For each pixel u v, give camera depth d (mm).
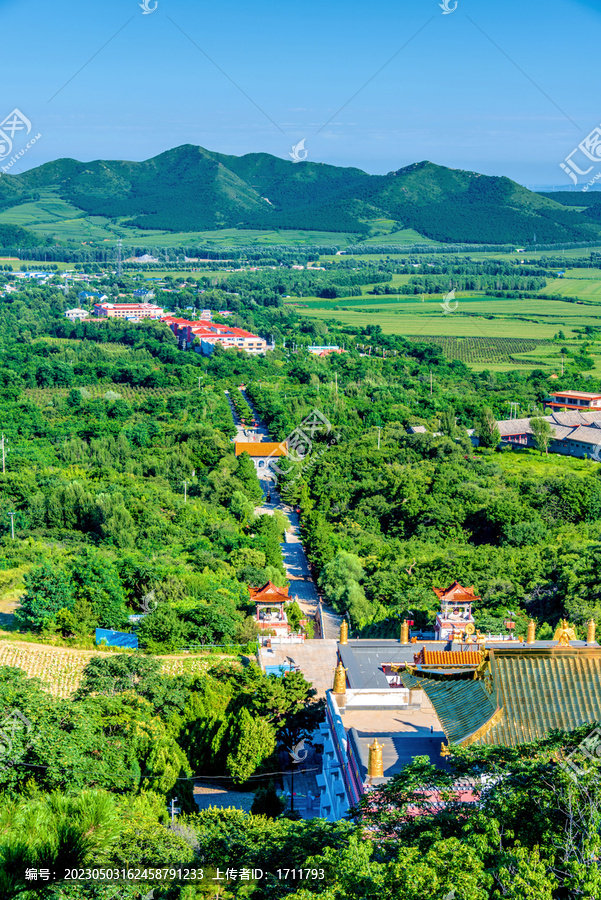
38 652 87312
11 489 148125
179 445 182500
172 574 103000
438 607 95812
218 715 65812
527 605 95812
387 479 151750
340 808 48156
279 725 64688
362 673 60875
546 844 29859
